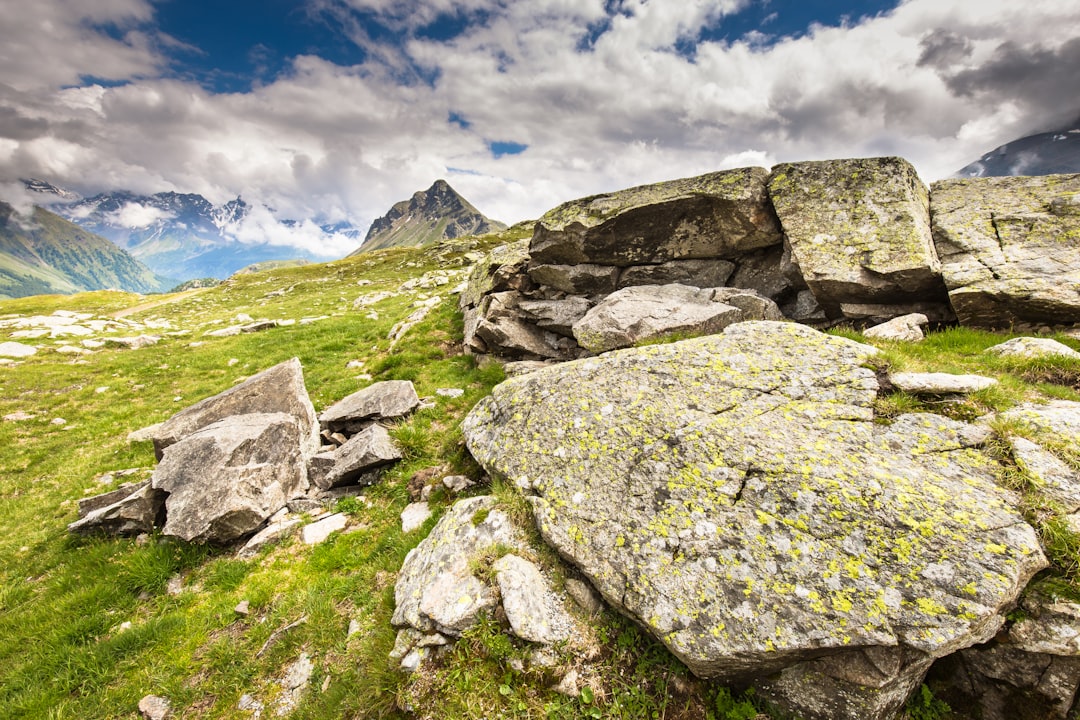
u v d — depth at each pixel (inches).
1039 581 49.2
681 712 52.7
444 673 57.1
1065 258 102.3
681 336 122.1
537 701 53.8
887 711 49.1
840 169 133.4
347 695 60.1
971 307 106.5
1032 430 60.8
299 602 78.6
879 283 118.0
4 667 75.1
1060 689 47.5
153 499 101.1
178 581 90.0
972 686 52.1
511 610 58.7
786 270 140.1
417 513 93.4
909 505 54.0
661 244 158.2
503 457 84.3
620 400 81.7
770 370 79.4
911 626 46.1
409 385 141.9
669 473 66.7
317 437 131.9
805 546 53.9
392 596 72.9
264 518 99.3
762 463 63.0
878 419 68.0
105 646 75.2
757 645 49.1
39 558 101.8
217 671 70.2
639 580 58.1
